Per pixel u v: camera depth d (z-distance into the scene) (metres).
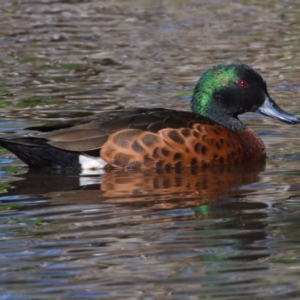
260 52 35.84
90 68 33.78
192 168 21.47
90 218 17.55
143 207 18.27
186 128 21.58
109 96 29.20
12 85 30.98
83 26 41.84
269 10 44.66
